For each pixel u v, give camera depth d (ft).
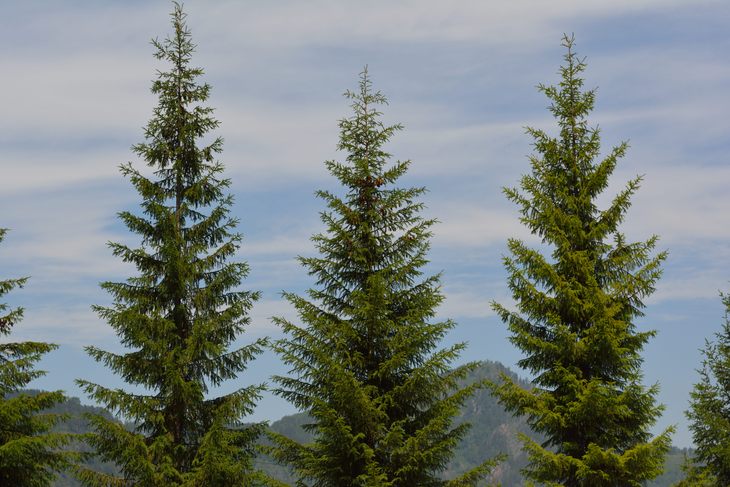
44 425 86.12
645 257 81.51
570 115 88.22
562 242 83.10
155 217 83.71
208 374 83.10
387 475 78.59
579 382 77.41
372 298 80.38
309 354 81.30
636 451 74.02
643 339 80.48
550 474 78.23
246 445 82.74
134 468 75.66
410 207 88.43
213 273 85.92
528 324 83.10
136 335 78.18
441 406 80.94
